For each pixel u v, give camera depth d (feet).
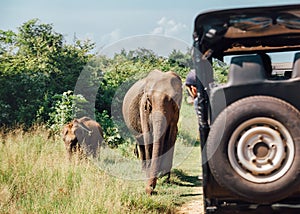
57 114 50.60
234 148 17.88
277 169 17.67
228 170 17.84
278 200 17.83
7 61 58.70
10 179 29.14
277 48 26.48
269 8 19.11
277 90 18.11
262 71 18.28
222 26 19.99
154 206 28.14
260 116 17.67
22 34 64.80
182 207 29.48
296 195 17.93
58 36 65.67
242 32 20.21
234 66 18.45
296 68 18.21
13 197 27.04
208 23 19.95
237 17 19.70
